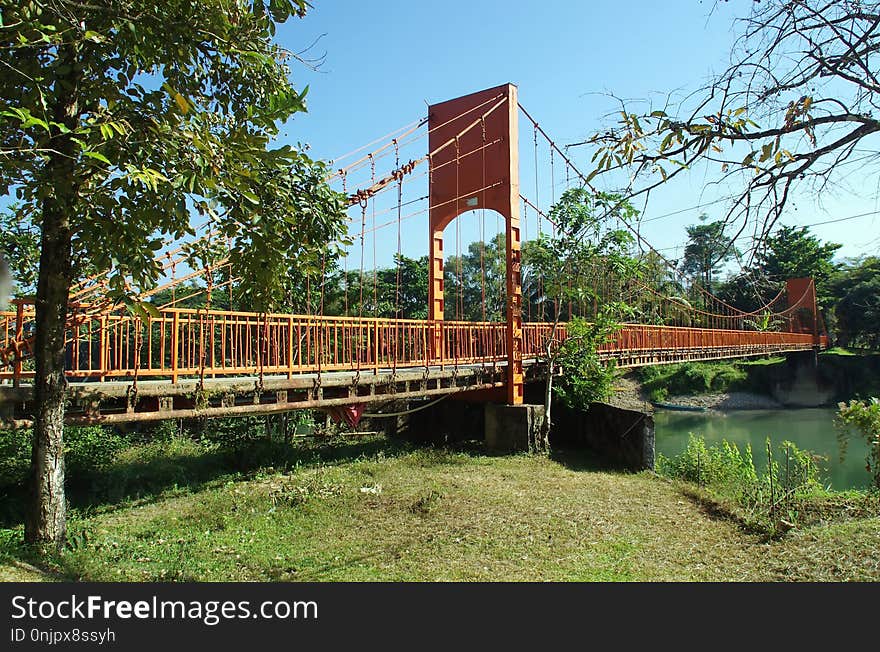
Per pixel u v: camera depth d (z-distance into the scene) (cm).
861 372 3219
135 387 599
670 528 674
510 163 1245
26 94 397
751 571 535
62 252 503
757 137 252
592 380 1275
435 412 1330
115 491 729
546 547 587
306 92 448
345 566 525
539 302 1382
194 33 448
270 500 730
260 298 561
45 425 509
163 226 410
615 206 286
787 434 2364
